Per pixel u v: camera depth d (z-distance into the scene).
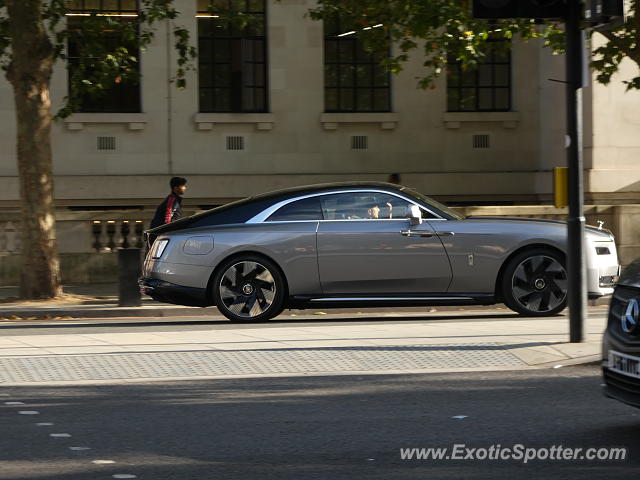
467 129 32.97
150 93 31.38
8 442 8.66
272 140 32.06
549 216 25.09
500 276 16.91
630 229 24.62
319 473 7.66
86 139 31.11
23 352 13.09
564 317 16.73
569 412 9.71
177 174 31.61
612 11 12.32
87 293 23.84
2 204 30.30
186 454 8.24
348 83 32.66
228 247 16.59
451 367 12.21
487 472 7.67
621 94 30.20
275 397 10.59
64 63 30.84
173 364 12.31
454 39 23.14
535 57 33.19
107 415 9.76
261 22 32.12
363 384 11.28
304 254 16.58
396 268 16.62
